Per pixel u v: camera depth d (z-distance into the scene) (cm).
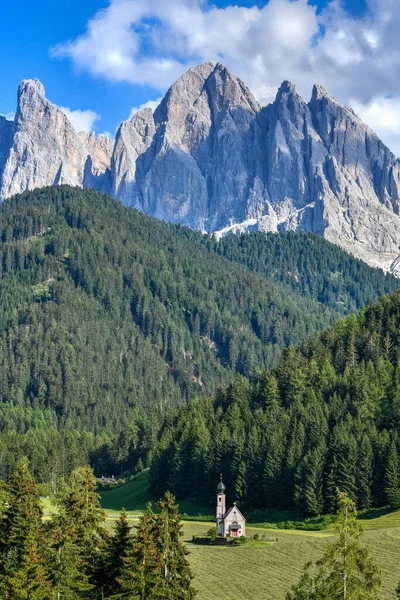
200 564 10962
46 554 8000
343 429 16175
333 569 6188
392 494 14462
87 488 8994
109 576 7888
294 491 15200
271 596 9156
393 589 8788
